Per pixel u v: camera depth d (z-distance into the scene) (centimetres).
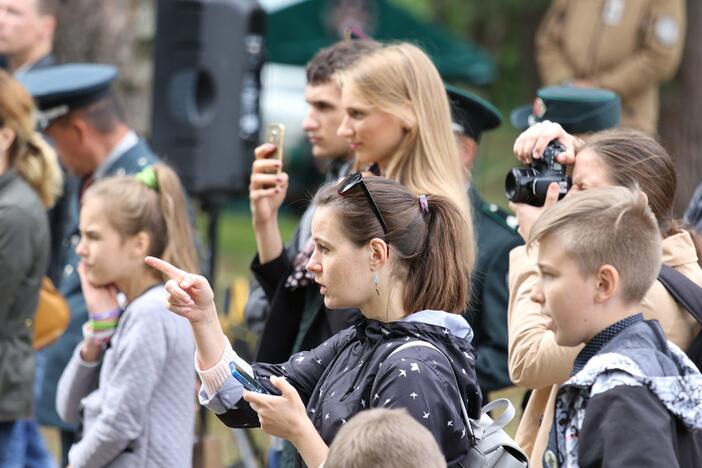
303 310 1176
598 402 778
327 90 1350
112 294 1230
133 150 1567
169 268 912
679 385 786
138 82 2528
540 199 998
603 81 2367
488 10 4722
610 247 804
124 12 2523
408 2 5116
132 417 1152
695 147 3412
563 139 1012
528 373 978
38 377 1565
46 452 1505
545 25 2497
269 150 1210
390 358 866
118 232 1216
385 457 732
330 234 901
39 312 1456
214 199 1986
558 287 814
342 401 883
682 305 935
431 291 909
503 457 885
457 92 1320
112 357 1184
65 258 1636
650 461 752
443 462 750
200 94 1997
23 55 1923
